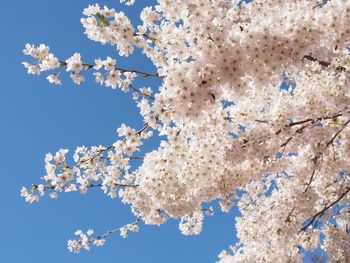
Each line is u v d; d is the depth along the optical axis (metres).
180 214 6.54
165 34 4.47
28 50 4.31
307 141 6.89
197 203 6.68
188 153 5.75
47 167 5.30
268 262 7.98
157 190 5.67
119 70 4.50
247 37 4.29
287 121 6.46
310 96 6.57
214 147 5.64
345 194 7.48
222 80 4.30
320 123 6.94
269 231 7.82
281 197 7.72
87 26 4.32
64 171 5.37
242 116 6.62
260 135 6.31
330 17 4.55
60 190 5.41
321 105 6.55
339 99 6.05
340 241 8.34
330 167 7.43
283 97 6.82
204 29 4.26
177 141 5.11
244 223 8.30
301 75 6.77
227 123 5.46
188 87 4.20
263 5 4.75
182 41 4.38
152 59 4.77
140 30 4.37
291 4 4.80
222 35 4.24
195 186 5.91
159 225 6.97
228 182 6.82
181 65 4.23
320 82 6.28
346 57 5.06
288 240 7.58
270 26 4.34
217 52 4.25
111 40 4.36
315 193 7.45
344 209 8.98
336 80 5.96
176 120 4.37
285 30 4.37
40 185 5.33
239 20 4.70
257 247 8.23
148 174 5.74
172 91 4.24
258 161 7.04
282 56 4.38
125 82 4.57
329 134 6.82
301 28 4.36
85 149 5.67
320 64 5.45
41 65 4.32
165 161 5.37
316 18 4.53
